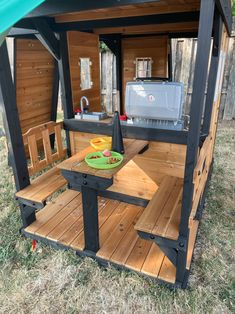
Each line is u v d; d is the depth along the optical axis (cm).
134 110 255
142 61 477
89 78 344
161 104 240
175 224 195
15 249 245
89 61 337
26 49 385
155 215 206
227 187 351
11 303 195
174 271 210
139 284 206
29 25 263
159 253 228
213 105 280
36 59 410
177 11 246
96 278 214
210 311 186
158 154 278
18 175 242
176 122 252
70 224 267
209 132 278
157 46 458
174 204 220
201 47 139
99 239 245
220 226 275
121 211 292
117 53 482
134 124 268
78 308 191
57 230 257
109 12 259
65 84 301
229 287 204
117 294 200
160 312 186
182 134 252
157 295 198
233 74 628
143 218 203
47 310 190
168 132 256
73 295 201
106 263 224
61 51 287
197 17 248
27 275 218
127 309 189
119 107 516
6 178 377
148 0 168
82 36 315
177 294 198
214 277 213
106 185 192
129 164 294
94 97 362
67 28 281
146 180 293
